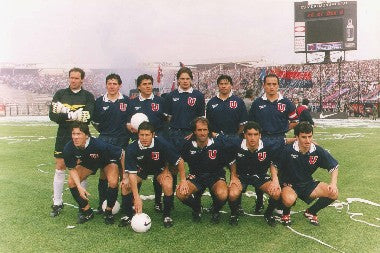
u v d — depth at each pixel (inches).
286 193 187.8
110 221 192.9
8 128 789.9
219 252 156.5
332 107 1301.7
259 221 198.1
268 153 197.6
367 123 901.8
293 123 235.0
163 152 194.4
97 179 300.7
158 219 201.6
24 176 308.8
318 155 192.7
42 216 204.7
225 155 199.8
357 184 275.9
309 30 1243.2
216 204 193.2
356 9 1187.3
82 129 187.9
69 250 159.0
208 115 244.7
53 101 221.1
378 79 1441.9
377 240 169.9
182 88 243.1
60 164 212.1
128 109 237.5
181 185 193.3
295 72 1251.8
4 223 192.9
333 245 164.2
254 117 237.5
